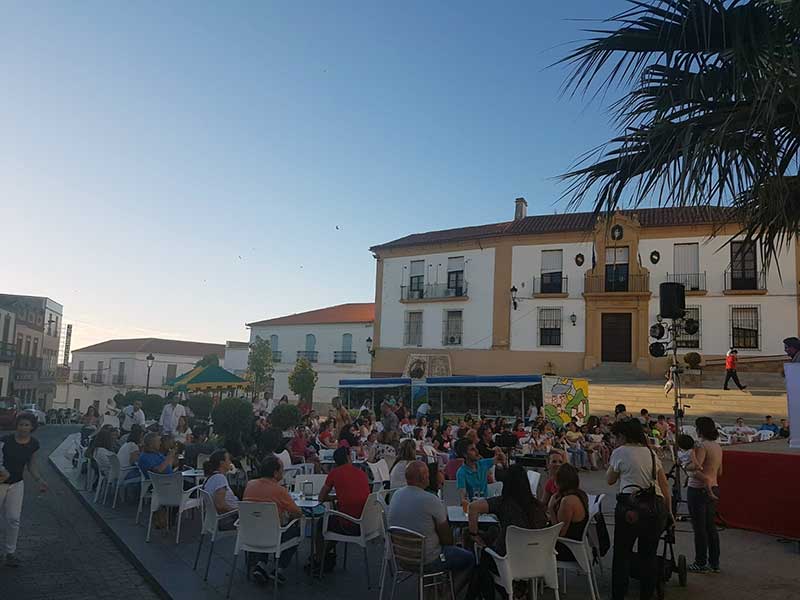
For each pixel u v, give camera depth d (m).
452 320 34.22
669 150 4.18
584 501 5.58
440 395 25.00
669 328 10.42
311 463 11.12
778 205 4.38
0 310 42.16
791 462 8.57
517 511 5.17
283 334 48.06
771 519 8.75
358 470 6.71
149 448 9.35
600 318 30.39
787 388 7.34
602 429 18.55
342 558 7.44
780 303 27.09
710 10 3.82
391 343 36.19
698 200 4.01
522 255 32.41
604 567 7.16
